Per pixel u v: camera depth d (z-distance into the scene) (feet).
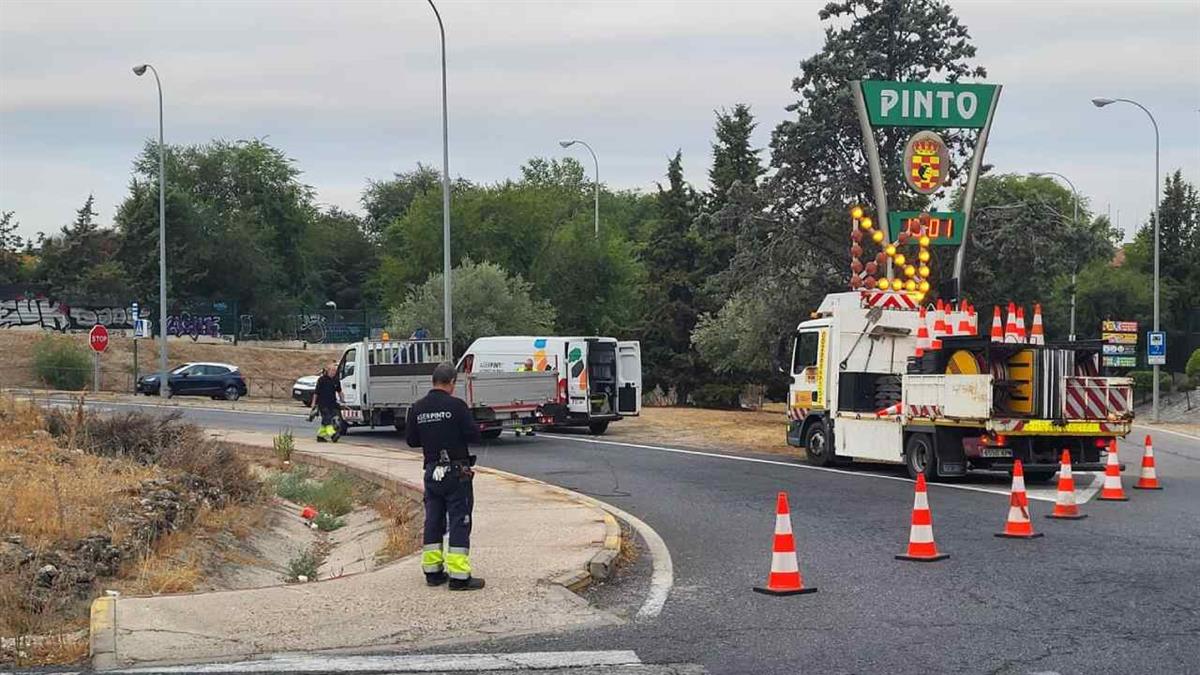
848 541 45.39
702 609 33.27
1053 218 118.62
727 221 122.83
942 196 120.57
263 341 253.44
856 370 77.10
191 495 56.65
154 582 40.32
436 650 28.66
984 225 120.06
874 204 117.50
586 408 108.68
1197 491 62.69
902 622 31.12
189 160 318.45
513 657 27.84
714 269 193.67
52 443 64.49
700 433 110.93
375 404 109.29
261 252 282.97
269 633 29.94
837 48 117.19
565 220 268.41
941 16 117.80
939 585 36.06
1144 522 49.78
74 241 245.24
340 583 35.88
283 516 63.31
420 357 116.57
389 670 26.76
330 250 350.23
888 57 118.21
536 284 229.66
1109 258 123.65
